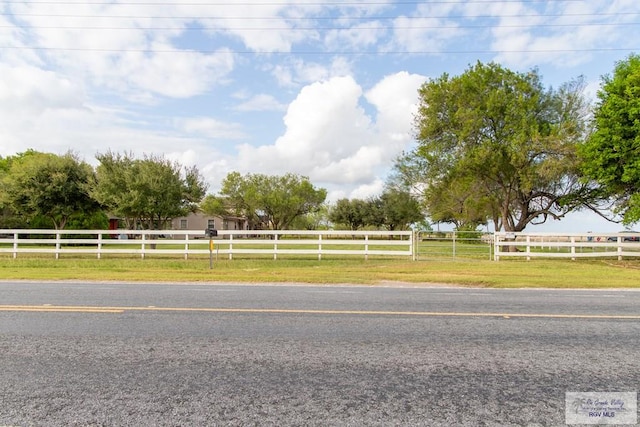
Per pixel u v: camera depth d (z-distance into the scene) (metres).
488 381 3.89
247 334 5.48
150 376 3.95
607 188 20.61
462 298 8.79
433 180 26.08
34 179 25.28
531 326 6.07
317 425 3.01
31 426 2.98
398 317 6.63
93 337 5.30
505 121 22.94
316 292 9.60
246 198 51.88
